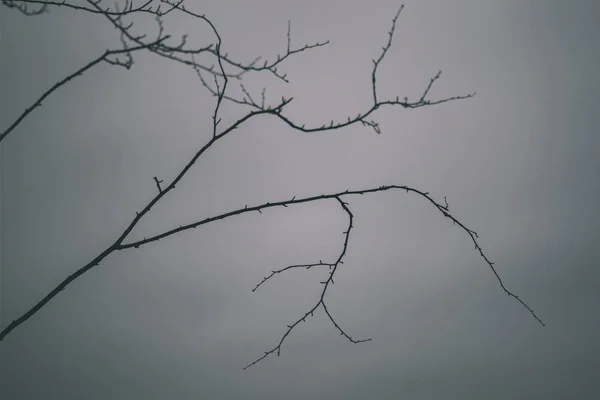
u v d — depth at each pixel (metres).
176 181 2.50
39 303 2.30
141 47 1.95
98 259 2.41
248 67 2.36
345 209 2.66
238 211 2.56
